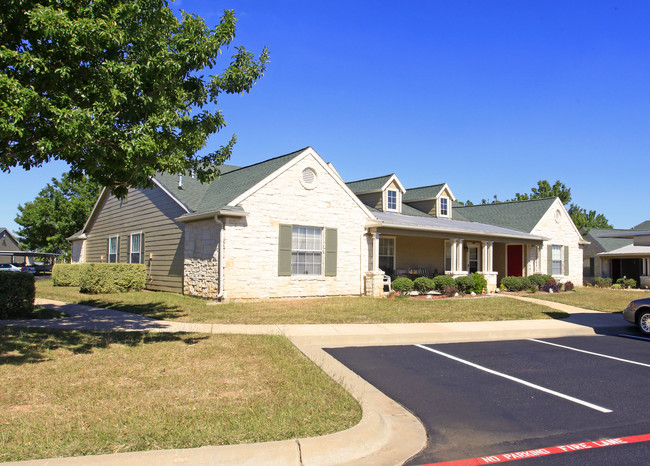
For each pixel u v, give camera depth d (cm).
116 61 780
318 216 1667
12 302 1086
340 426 454
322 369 696
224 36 880
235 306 1362
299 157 1620
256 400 527
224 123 951
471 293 1973
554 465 411
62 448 387
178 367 665
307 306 1402
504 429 498
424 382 677
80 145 711
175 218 1703
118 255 2212
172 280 1745
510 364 802
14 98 644
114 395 535
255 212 1513
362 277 1789
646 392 643
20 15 724
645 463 416
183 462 370
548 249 2669
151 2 802
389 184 2288
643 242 2894
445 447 450
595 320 1345
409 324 1154
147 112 834
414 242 2247
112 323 1038
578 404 587
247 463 382
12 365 652
